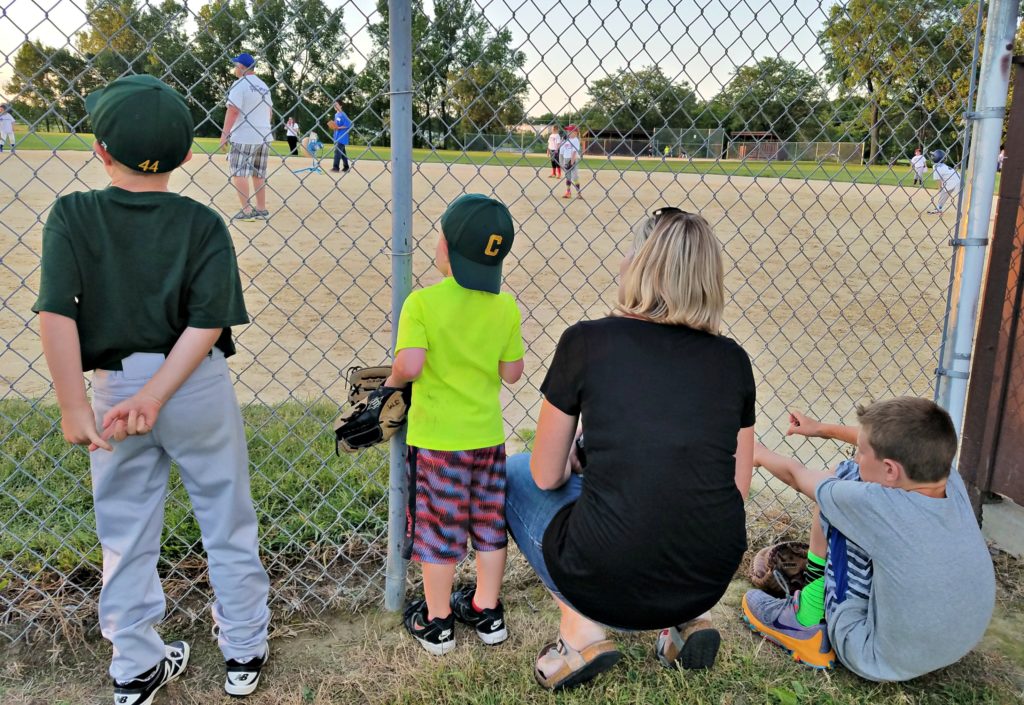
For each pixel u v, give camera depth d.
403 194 2.17
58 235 1.67
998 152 2.45
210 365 1.89
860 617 2.21
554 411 1.95
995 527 3.05
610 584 1.88
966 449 3.04
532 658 2.28
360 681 2.15
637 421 1.83
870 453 2.13
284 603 2.49
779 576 2.58
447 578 2.25
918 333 6.26
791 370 5.18
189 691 2.09
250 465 3.34
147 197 1.74
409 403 2.22
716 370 1.88
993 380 2.91
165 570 2.64
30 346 5.04
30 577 2.53
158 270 1.74
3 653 2.20
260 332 5.51
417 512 2.22
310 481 2.92
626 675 2.22
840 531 2.18
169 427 1.84
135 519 1.89
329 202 12.17
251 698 2.08
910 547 2.02
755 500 3.38
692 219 1.93
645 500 1.81
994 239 2.84
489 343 2.18
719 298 1.92
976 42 2.48
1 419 3.67
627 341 1.89
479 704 2.08
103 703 2.04
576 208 13.41
